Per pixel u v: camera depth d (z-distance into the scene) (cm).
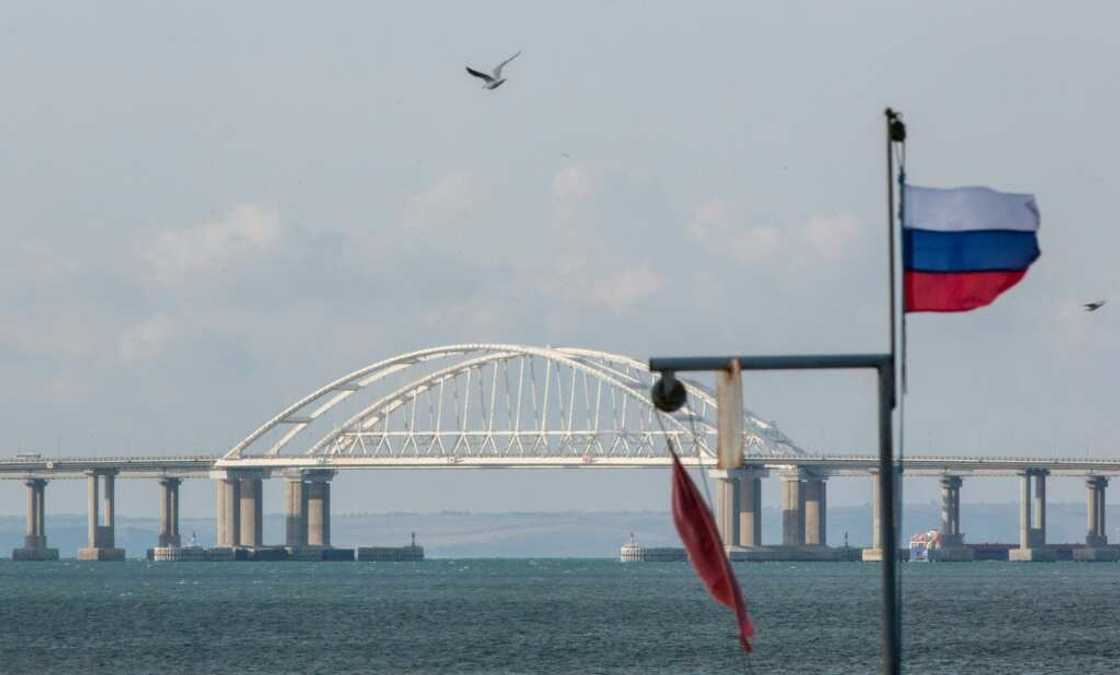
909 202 10744
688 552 10450
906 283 10781
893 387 10388
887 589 10519
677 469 10394
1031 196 10725
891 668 10500
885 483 10394
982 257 10725
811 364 10369
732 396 10281
